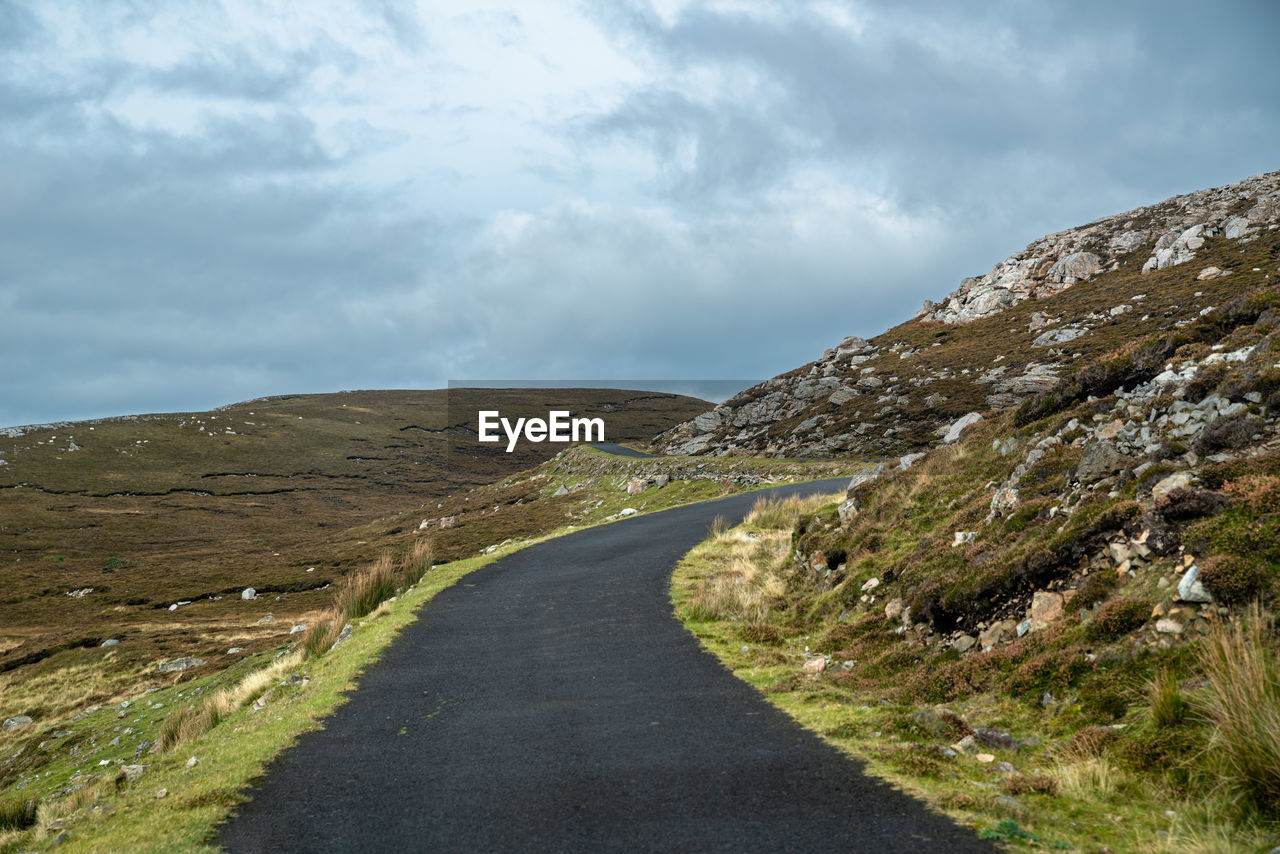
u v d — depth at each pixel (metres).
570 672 12.37
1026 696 8.48
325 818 6.74
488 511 68.19
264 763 8.60
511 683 11.88
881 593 13.73
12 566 65.19
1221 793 5.62
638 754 8.09
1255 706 5.83
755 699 10.12
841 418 70.69
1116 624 8.26
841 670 11.60
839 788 6.61
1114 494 10.28
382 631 16.66
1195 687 6.83
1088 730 7.11
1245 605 7.27
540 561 26.17
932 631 11.46
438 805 6.92
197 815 6.95
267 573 51.28
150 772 10.62
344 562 51.88
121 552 75.38
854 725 8.41
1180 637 7.55
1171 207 93.38
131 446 120.44
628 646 14.01
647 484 56.84
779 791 6.65
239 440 131.25
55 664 34.50
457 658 13.84
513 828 6.24
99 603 47.03
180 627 39.34
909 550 14.57
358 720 10.28
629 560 24.78
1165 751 6.29
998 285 94.94
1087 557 9.70
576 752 8.32
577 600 18.86
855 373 84.50
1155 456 10.51
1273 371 10.05
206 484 108.94
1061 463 12.54
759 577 18.62
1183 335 13.29
